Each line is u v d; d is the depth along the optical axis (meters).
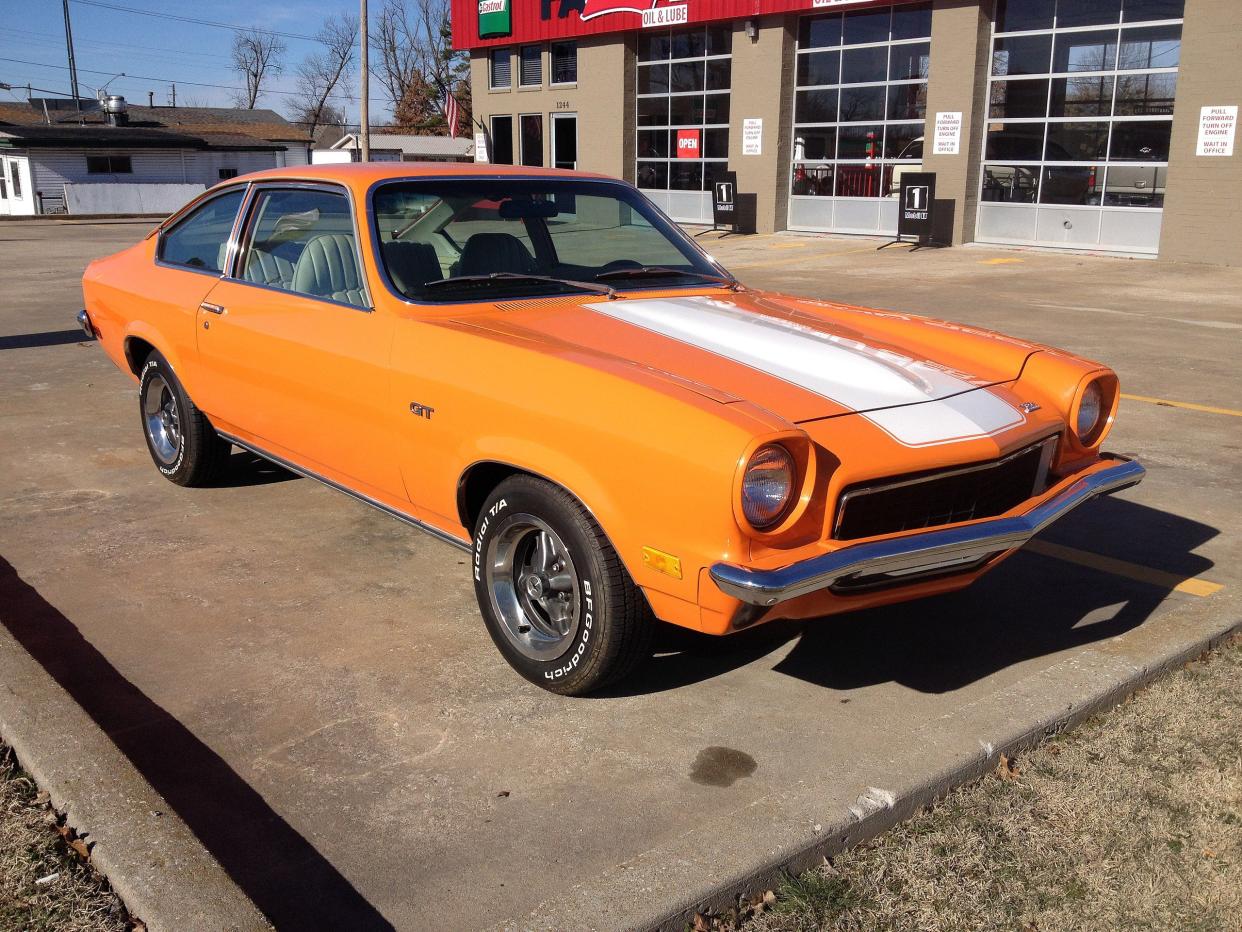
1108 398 3.68
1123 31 16.50
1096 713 3.28
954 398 3.30
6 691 3.10
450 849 2.59
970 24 17.95
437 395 3.44
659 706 3.30
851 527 2.92
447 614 3.94
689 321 3.72
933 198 18.41
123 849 2.43
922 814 2.79
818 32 20.58
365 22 35.09
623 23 23.09
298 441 4.24
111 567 4.32
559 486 3.13
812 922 2.39
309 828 2.67
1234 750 3.08
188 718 3.18
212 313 4.60
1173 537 4.81
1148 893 2.50
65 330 10.10
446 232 4.04
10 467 5.66
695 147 23.11
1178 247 16.33
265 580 4.22
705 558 2.76
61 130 44.75
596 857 2.57
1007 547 3.10
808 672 3.54
